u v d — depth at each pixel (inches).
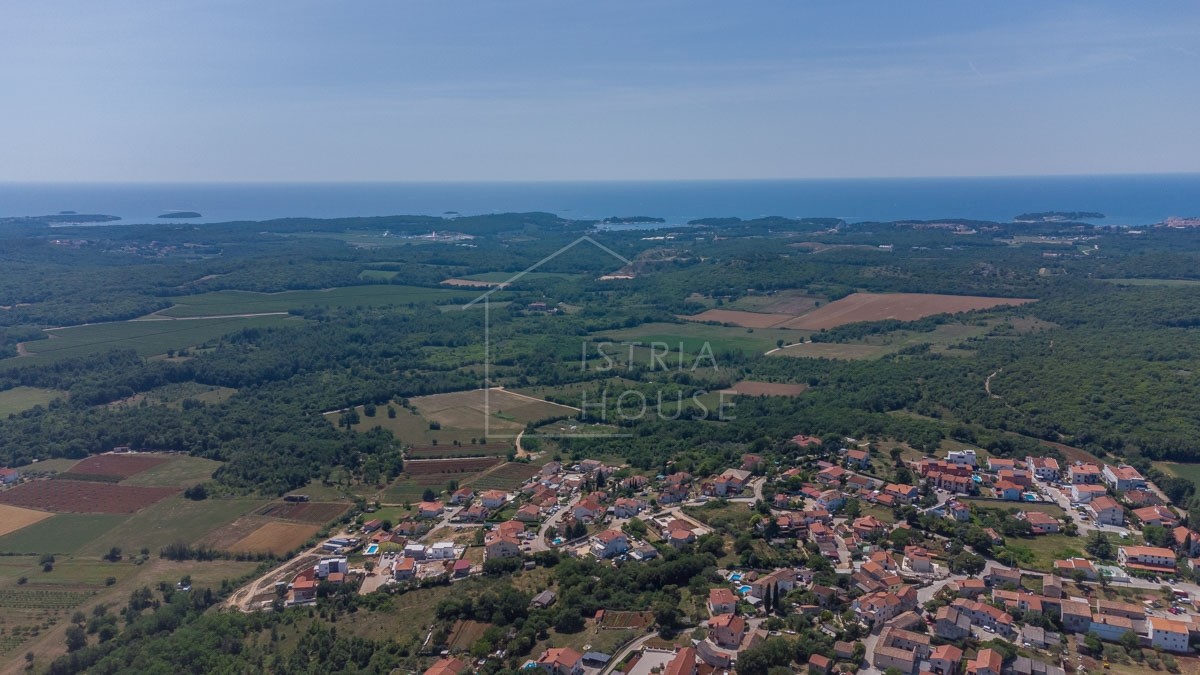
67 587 6166.3
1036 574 5551.2
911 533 6190.9
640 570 5693.9
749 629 4904.0
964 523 6328.7
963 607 5017.2
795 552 5959.6
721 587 5442.9
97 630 5531.5
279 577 6200.8
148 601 5880.9
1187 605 5123.0
